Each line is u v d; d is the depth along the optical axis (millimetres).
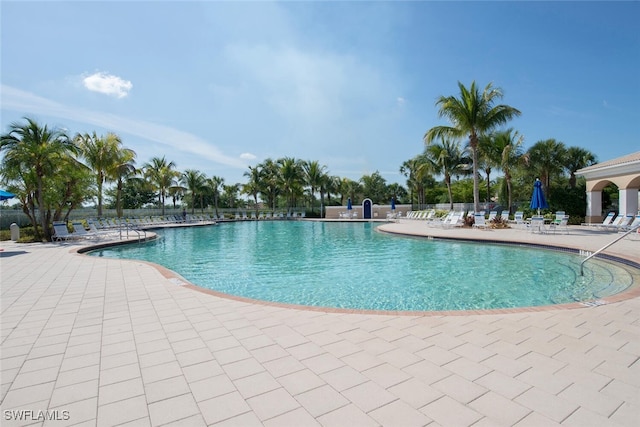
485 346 3166
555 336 3361
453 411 2164
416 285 6969
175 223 27672
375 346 3230
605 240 11172
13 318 4215
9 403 2342
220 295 5242
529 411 2143
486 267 8430
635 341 3207
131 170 27625
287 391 2457
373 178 48125
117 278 6535
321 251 12078
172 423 2098
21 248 11852
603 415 2080
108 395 2438
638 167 15531
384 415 2139
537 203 15023
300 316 4168
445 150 28562
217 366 2879
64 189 16266
